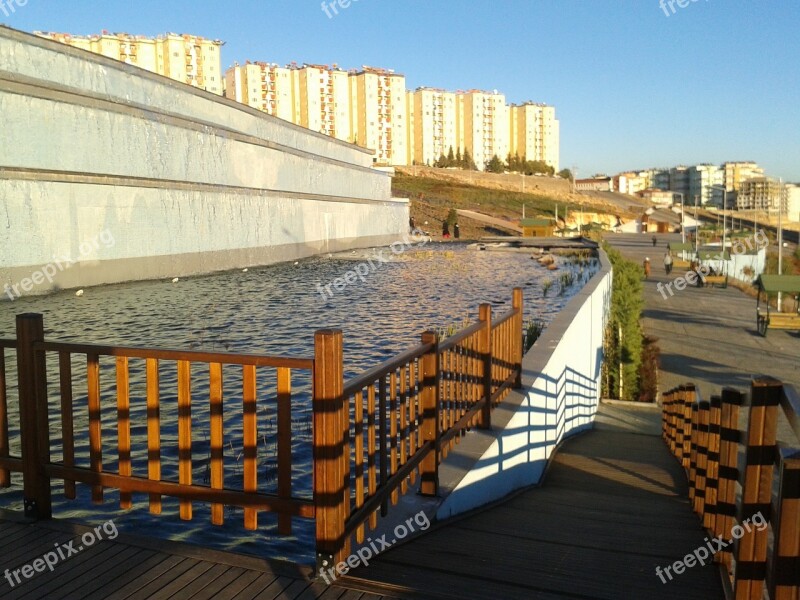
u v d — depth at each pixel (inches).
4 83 821.9
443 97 5068.9
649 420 517.0
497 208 3334.2
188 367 139.9
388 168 2479.1
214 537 202.8
